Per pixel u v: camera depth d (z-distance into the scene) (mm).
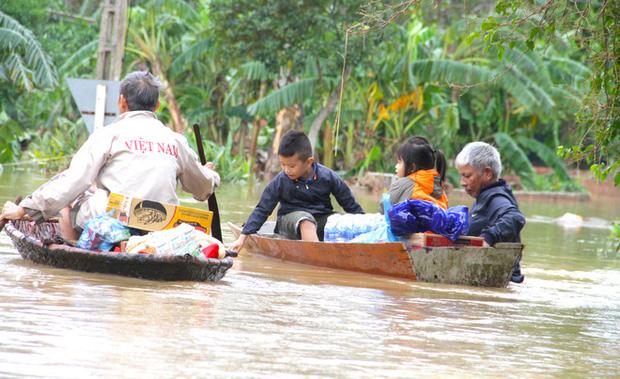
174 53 48969
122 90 11422
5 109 43812
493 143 52000
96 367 6352
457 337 8367
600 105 11297
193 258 10258
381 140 49594
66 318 7836
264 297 9828
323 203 14133
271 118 53188
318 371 6684
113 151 11008
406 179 12859
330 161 48188
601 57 11102
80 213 11250
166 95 47156
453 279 12047
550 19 11195
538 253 17844
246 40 41812
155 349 6973
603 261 17047
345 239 13367
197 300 9266
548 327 9328
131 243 10500
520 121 54594
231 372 6465
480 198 12898
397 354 7434
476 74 43719
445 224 12055
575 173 60812
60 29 47781
